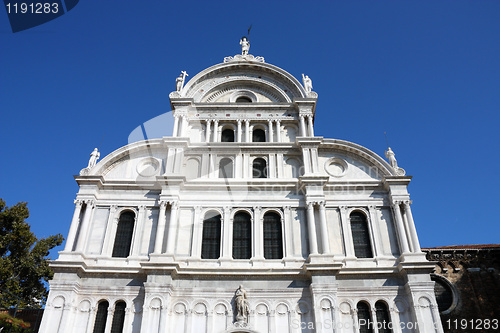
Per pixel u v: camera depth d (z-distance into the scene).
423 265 26.95
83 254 28.03
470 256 33.03
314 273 26.78
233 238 29.59
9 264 40.72
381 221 30.25
